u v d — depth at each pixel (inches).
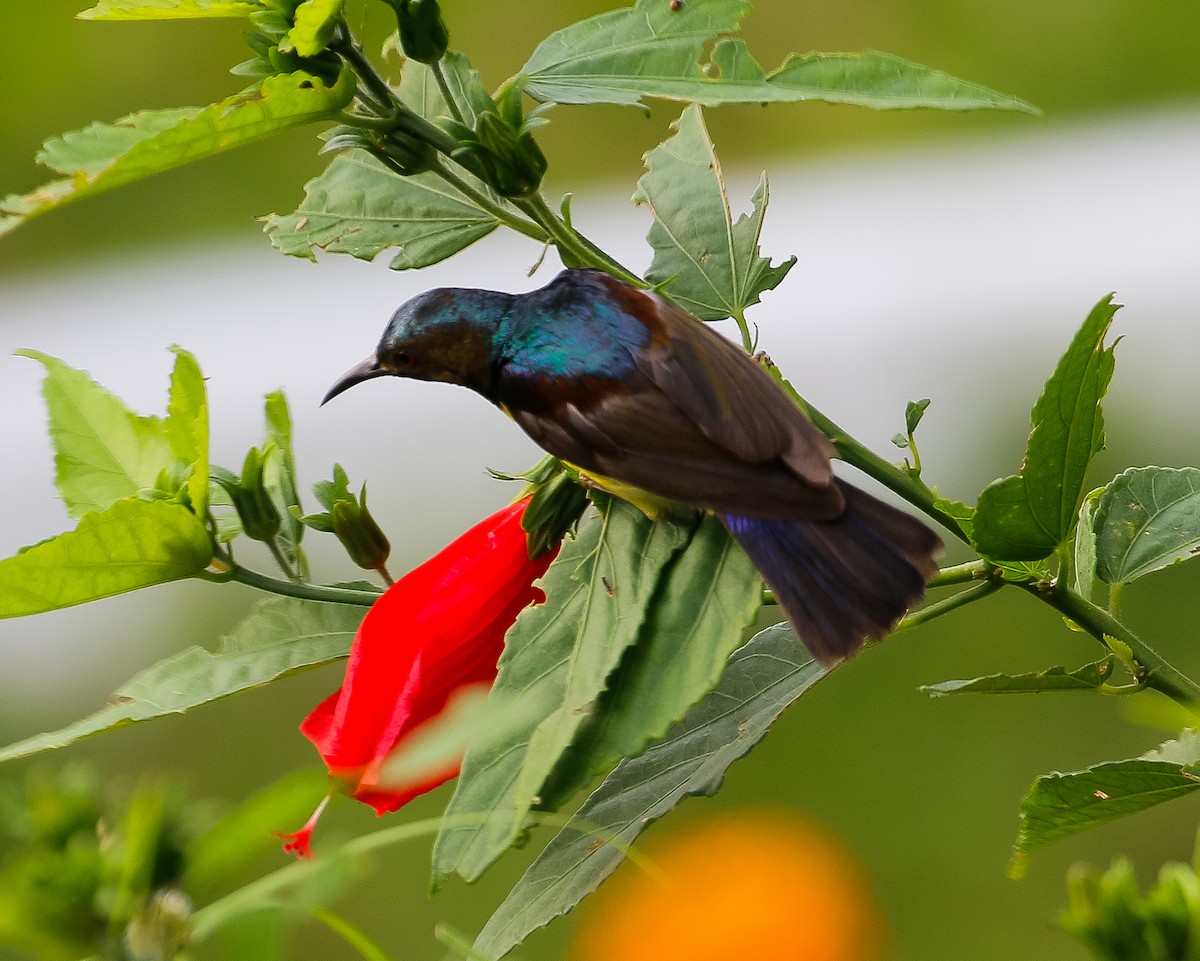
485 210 212.5
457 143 184.7
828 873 323.9
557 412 188.5
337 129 185.0
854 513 180.5
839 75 178.5
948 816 421.1
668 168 217.8
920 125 888.9
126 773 505.7
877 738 447.2
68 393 204.1
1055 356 695.1
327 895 99.4
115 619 606.9
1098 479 529.7
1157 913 132.1
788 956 310.7
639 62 184.9
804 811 427.2
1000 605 477.1
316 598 205.5
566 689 169.3
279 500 210.4
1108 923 133.2
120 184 160.9
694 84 181.6
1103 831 414.3
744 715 205.0
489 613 187.3
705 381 183.3
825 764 442.0
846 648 174.6
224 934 101.6
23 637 607.8
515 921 192.7
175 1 178.1
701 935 308.5
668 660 172.7
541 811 163.6
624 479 181.6
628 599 176.9
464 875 158.2
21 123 940.0
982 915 397.7
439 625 185.0
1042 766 427.8
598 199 855.7
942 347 727.1
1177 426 558.6
